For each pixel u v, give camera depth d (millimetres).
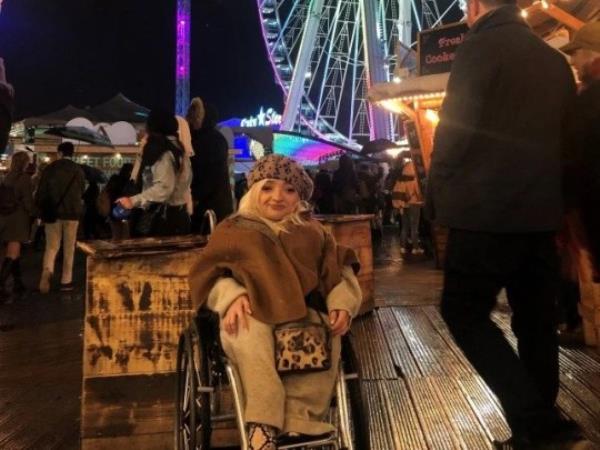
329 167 20734
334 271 2018
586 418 2816
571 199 2188
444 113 2193
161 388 2574
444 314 2270
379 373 3590
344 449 1864
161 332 2576
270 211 2055
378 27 36656
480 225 2141
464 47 2211
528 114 2160
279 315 1866
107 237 10656
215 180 4465
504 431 2699
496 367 2133
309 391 1871
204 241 2627
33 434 2844
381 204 14672
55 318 5465
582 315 4008
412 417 2900
